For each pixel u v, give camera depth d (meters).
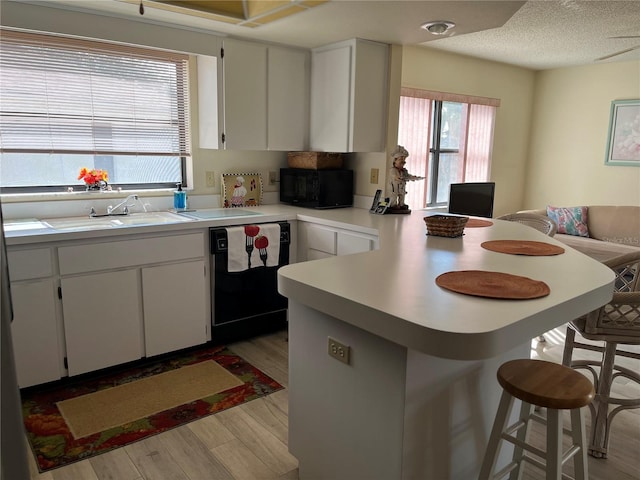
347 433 1.70
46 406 2.56
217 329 3.29
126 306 2.84
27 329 2.53
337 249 3.25
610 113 5.88
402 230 2.84
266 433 2.35
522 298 1.49
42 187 3.10
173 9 2.78
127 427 2.39
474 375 1.72
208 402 2.62
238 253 3.22
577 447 1.61
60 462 2.12
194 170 3.64
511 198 6.66
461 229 2.59
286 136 3.78
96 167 3.30
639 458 2.23
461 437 1.72
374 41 3.50
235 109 3.45
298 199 3.92
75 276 2.64
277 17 2.88
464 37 4.54
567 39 4.55
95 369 2.79
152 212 3.46
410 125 5.23
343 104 3.56
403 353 1.45
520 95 6.39
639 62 5.59
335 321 1.69
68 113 3.06
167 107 3.45
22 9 2.62
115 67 3.19
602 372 2.21
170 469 2.09
